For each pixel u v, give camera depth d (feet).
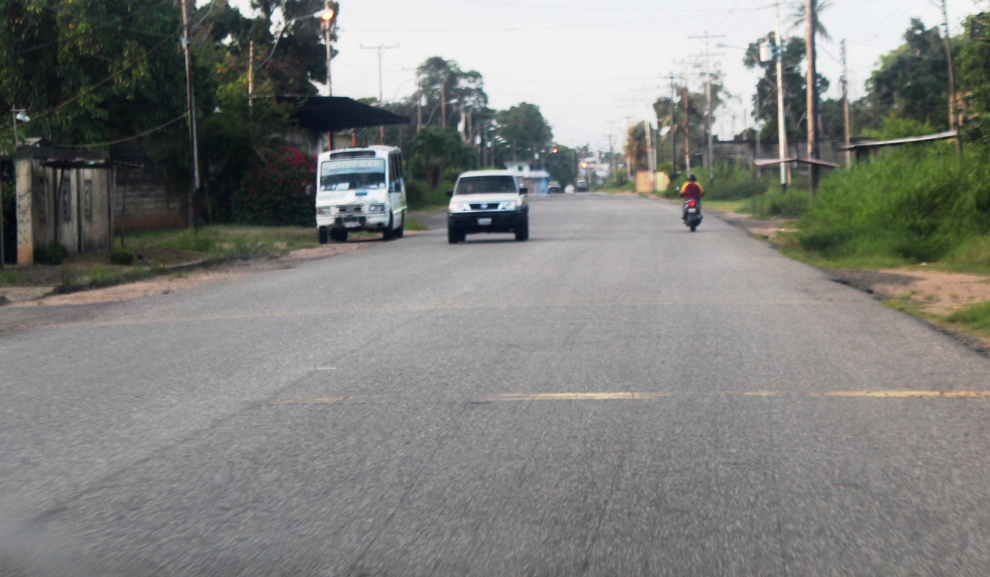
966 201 70.44
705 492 18.11
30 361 34.73
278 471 19.99
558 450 21.09
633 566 14.75
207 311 47.75
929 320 39.65
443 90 348.18
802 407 24.53
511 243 94.27
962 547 15.26
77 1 115.03
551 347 33.94
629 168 499.92
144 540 16.25
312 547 15.78
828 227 76.54
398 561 15.14
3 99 121.29
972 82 93.61
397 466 20.15
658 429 22.66
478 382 28.32
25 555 15.70
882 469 19.33
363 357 32.94
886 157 95.91
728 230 109.40
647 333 36.55
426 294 51.62
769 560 14.87
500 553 15.35
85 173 91.45
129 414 25.54
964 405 24.50
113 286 64.59
